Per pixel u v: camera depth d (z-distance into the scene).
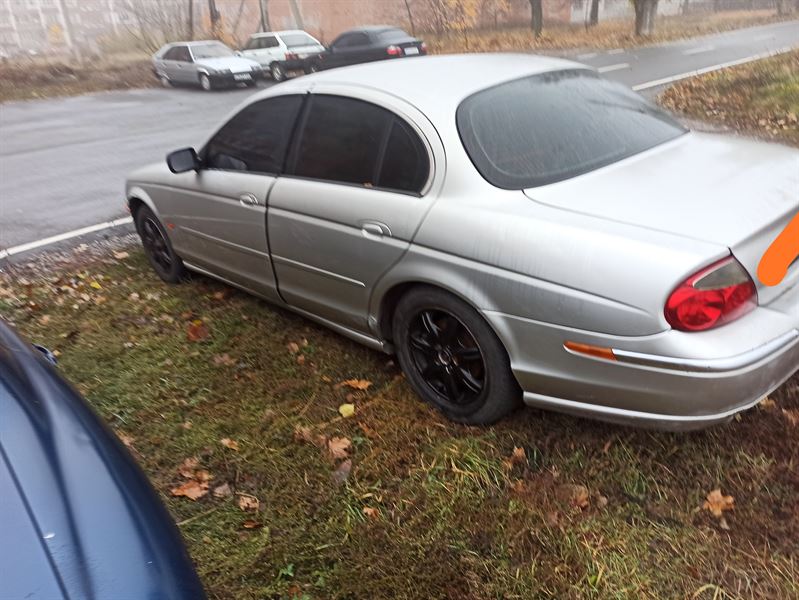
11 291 5.21
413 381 3.27
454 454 2.91
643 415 2.48
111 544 1.55
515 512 2.60
